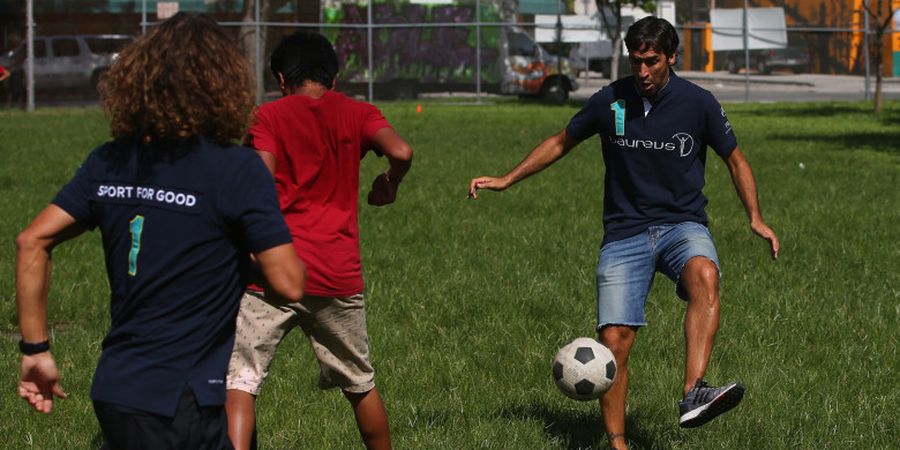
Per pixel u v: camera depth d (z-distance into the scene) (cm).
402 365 1397
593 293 1788
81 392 1298
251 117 718
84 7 6975
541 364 1400
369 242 2258
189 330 681
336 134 925
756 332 1534
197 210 681
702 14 8575
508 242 2252
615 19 7819
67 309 1702
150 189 684
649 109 1073
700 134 1083
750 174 1088
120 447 677
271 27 7294
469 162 3775
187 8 7175
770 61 8500
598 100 1098
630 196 1095
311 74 950
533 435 1145
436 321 1617
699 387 969
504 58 7631
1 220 2525
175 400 671
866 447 1117
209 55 691
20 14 6881
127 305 685
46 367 688
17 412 1228
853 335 1533
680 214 1084
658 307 1672
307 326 942
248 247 694
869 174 3434
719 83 8856
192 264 681
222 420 698
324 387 973
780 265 2017
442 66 7550
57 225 688
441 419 1205
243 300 909
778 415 1199
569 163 3731
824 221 2534
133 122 690
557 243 2220
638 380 1328
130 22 7038
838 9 8344
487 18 7594
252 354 906
